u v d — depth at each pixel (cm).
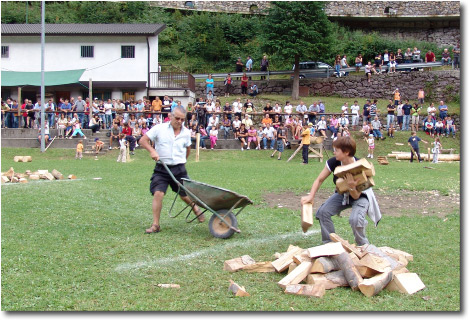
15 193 1161
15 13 5047
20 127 3228
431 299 556
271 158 2827
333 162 691
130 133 2869
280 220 959
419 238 826
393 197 1262
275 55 4100
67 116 3262
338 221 948
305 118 3234
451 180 1612
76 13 5269
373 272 590
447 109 3538
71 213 970
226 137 3114
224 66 4853
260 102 3978
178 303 543
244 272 643
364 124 3158
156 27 4044
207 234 839
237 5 5359
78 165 2191
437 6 5003
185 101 3931
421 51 4778
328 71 4419
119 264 673
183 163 872
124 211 1012
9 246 745
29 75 3788
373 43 4806
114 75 3941
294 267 620
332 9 5191
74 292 575
